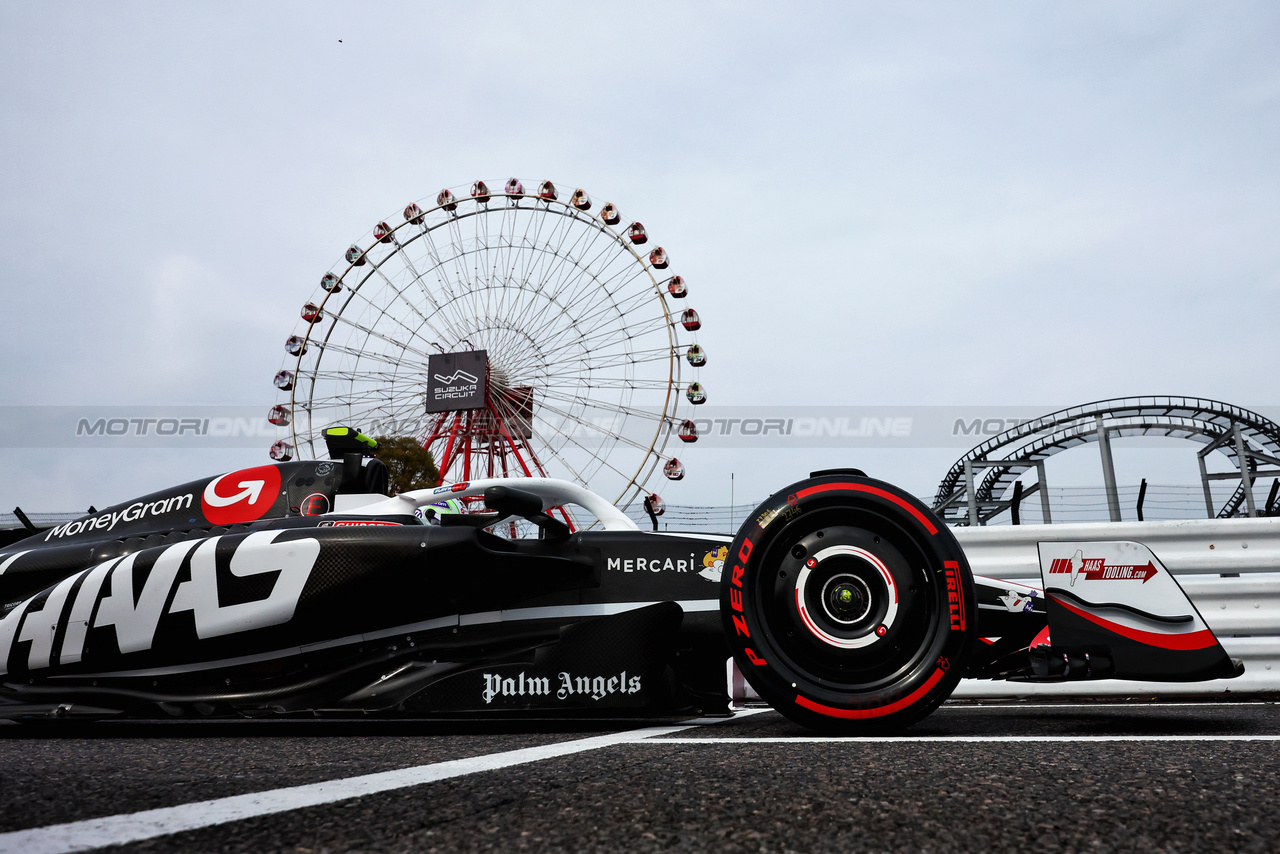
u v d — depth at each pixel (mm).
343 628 2617
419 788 1271
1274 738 1891
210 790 1281
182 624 2645
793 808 1122
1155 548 3795
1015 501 3943
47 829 1001
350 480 3178
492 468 19375
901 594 2066
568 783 1309
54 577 2980
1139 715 2816
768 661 2061
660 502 17484
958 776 1349
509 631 2621
